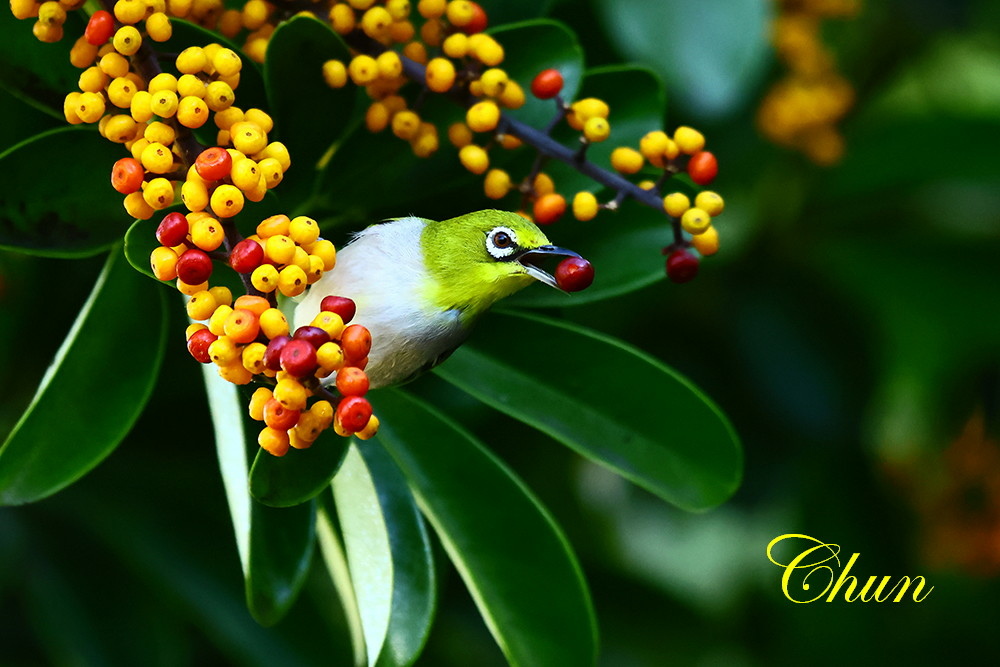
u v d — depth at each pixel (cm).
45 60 177
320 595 186
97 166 176
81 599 184
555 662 178
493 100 178
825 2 191
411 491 178
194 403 184
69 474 177
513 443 190
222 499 185
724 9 185
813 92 190
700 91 185
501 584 178
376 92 178
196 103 173
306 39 176
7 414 184
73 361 177
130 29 174
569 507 192
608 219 180
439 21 178
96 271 183
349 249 178
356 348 173
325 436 175
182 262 173
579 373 180
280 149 174
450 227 178
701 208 177
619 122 180
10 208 176
